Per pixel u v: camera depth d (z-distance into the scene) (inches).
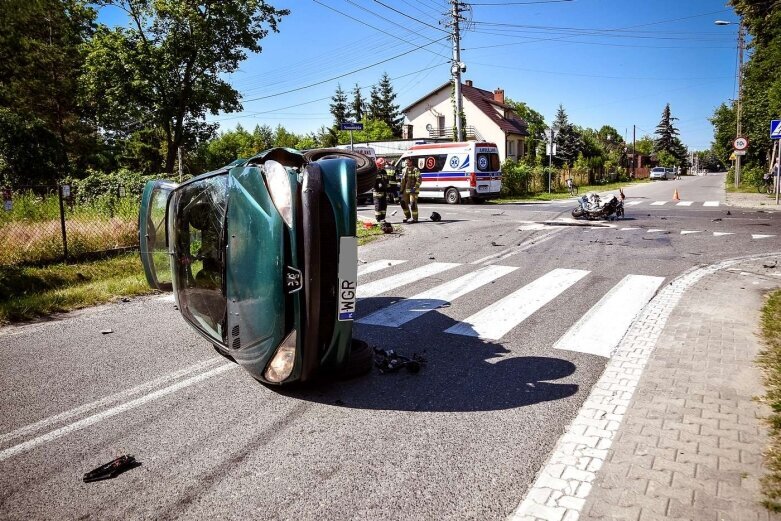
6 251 340.2
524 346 200.4
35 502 108.1
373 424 141.0
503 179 1155.9
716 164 5378.9
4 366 184.9
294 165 159.3
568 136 2431.1
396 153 1218.6
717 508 100.0
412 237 510.3
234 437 134.4
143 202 245.0
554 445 128.1
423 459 123.0
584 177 1946.4
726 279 297.4
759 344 188.2
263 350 152.1
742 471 111.4
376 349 195.5
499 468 118.8
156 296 294.4
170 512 104.3
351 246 148.7
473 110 1862.7
